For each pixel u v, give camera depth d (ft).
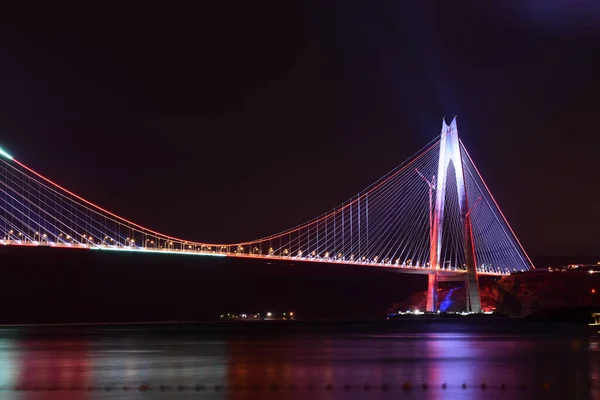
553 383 133.80
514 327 358.64
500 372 149.89
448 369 155.12
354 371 152.25
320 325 403.13
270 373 149.28
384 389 127.65
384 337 276.62
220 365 165.27
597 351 197.67
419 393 123.65
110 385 133.08
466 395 121.70
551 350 202.18
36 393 124.57
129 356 190.29
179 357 186.19
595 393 123.34
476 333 302.25
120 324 439.22
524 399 118.01
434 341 246.68
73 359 181.78
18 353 201.36
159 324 444.14
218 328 378.94
